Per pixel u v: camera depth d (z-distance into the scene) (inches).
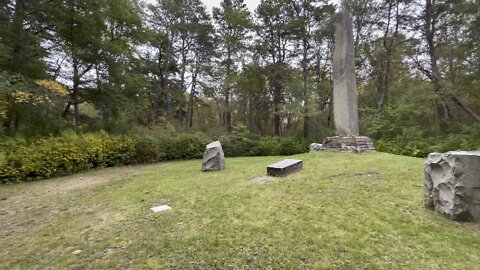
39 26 376.2
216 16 773.9
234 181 220.8
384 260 97.5
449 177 130.2
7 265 105.3
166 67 801.6
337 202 155.6
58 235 130.9
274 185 197.2
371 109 580.7
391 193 167.9
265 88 733.9
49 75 400.2
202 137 504.7
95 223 144.3
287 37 684.1
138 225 137.5
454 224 123.9
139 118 650.2
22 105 326.6
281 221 131.6
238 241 114.3
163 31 780.0
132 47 540.1
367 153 318.7
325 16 637.3
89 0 395.9
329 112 660.7
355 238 113.0
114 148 380.2
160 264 100.5
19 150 277.0
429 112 493.4
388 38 628.1
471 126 455.5
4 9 337.4
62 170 308.2
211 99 1003.3
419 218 131.3
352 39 359.9
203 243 114.0
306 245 109.0
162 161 438.3
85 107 591.8
